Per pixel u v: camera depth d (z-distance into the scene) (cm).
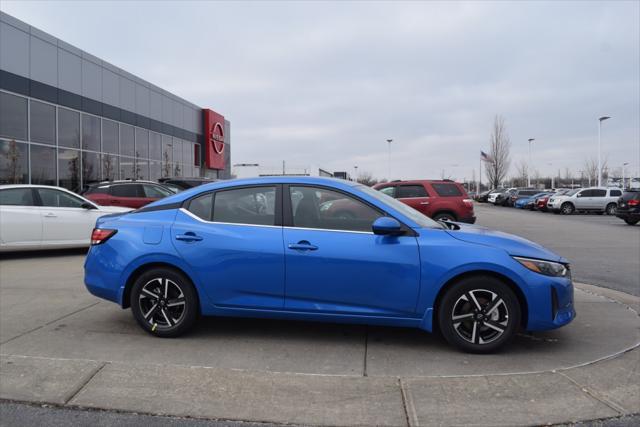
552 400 355
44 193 1005
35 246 980
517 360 433
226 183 495
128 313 573
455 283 439
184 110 3061
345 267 446
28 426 324
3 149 1554
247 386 375
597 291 718
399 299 443
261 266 459
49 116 1769
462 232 461
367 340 484
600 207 2955
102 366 408
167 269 479
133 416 337
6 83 1564
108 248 492
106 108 2138
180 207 494
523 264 433
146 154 2538
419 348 461
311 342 478
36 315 562
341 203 468
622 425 326
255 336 495
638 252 1156
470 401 353
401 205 509
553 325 437
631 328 528
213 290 469
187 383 380
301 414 338
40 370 400
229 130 4012
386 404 349
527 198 3838
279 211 472
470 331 444
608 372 403
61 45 1827
